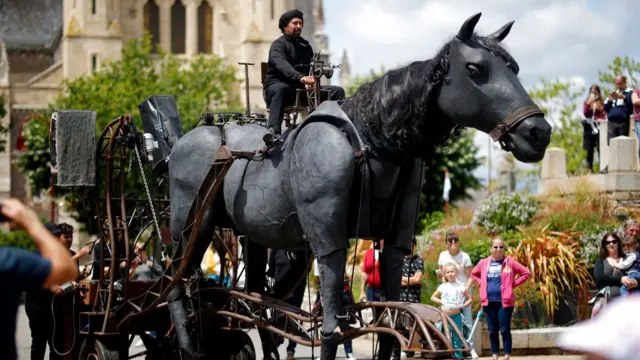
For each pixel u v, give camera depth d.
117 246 9.92
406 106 6.96
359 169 7.12
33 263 4.11
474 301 15.23
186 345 8.84
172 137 10.14
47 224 11.16
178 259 8.89
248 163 8.05
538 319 15.81
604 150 21.23
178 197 8.94
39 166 52.59
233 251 10.66
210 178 8.27
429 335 6.68
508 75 6.73
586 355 2.67
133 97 57.03
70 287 10.37
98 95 56.16
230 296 8.60
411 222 7.41
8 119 77.12
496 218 19.61
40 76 78.44
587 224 17.67
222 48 80.38
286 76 8.23
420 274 13.57
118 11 77.56
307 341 7.47
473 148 42.25
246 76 9.38
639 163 19.84
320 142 7.20
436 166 41.00
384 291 7.51
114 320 9.59
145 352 10.07
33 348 10.95
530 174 40.28
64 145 10.18
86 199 11.11
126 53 66.56
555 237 16.97
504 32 7.07
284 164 7.61
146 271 14.02
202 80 66.12
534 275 15.93
